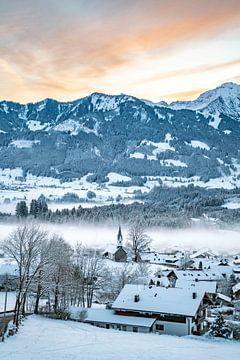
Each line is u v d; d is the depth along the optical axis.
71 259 98.56
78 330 62.72
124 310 73.75
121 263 150.38
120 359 45.16
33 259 75.75
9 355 44.22
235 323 71.62
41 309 80.50
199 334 69.75
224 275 144.38
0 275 105.00
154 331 70.50
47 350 47.56
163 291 79.00
